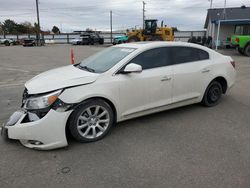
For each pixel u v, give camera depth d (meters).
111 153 3.77
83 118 4.00
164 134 4.41
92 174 3.25
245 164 3.44
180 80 5.03
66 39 63.41
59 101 3.71
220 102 6.21
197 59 5.42
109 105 4.28
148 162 3.51
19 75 10.88
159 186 3.00
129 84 4.38
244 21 27.11
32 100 3.77
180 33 46.97
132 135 4.37
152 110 4.82
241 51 20.53
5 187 3.01
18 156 3.68
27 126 3.65
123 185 3.03
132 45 4.94
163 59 4.88
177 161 3.53
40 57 19.53
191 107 5.82
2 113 5.56
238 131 4.52
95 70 4.47
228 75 5.95
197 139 4.21
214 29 32.00
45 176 3.21
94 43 46.94
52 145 3.72
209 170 3.30
